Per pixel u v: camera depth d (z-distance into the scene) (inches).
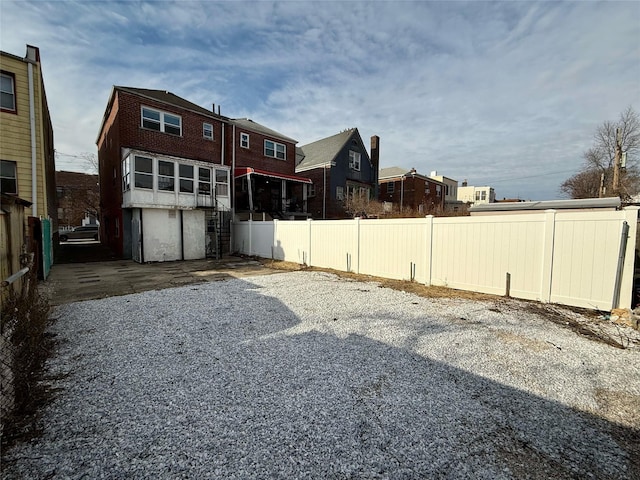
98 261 538.6
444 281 302.5
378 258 364.2
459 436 91.7
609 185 1085.1
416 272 326.0
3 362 99.3
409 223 330.3
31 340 132.0
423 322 199.2
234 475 76.9
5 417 94.0
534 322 197.0
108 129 661.9
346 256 403.9
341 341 168.1
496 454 84.4
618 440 90.3
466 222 285.1
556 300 234.7
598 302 215.8
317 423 97.7
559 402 109.8
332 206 901.8
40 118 408.8
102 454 84.0
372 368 136.2
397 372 132.4
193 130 630.5
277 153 820.6
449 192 1585.9
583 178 1376.7
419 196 1197.7
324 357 147.6
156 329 187.8
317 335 177.2
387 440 90.0
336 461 81.8
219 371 133.6
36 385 120.5
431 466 80.1
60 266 478.6
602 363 139.7
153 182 527.2
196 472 77.8
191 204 576.4
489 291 271.1
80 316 214.5
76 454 84.0
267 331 184.2
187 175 574.2
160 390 117.9
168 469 78.7
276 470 78.6
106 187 721.0
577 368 135.0
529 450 86.0
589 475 77.1
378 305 240.7
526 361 142.3
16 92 387.9
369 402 109.6
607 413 103.3
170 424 97.1
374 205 850.1
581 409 105.7
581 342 164.1
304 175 972.6
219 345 162.9
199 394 115.0
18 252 203.8
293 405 107.8
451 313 218.1
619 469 79.1
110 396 113.5
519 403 109.1
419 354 150.6
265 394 115.0
